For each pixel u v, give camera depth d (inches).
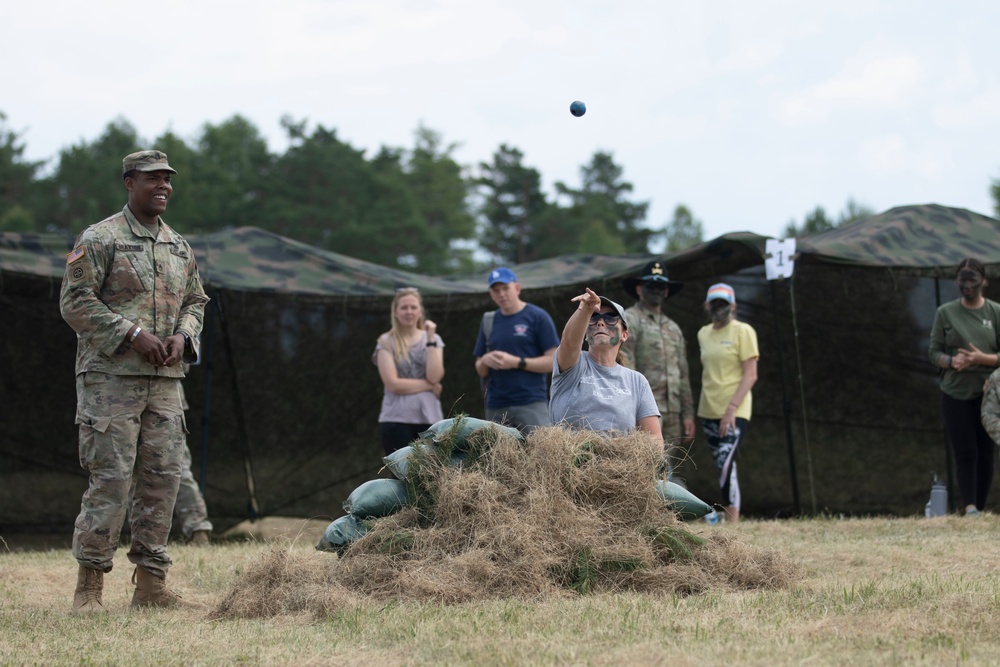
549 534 283.6
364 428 617.9
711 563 293.1
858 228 606.5
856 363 613.6
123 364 298.0
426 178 3501.5
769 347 621.3
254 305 597.6
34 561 403.5
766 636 221.5
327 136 2950.3
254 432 607.5
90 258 298.5
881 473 611.8
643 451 301.1
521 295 601.0
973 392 494.0
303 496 611.5
